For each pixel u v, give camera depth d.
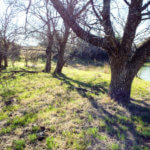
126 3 3.82
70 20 3.31
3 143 2.34
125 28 3.84
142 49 4.00
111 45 3.87
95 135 2.56
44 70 9.86
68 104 4.04
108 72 12.60
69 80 7.40
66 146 2.27
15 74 8.36
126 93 4.27
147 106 4.14
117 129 2.83
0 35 6.97
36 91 5.17
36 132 2.64
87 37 3.50
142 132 2.73
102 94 5.11
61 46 9.34
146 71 16.64
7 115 3.29
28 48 8.55
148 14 3.54
